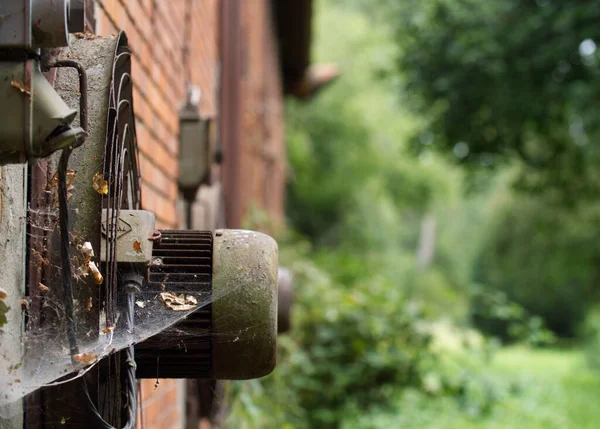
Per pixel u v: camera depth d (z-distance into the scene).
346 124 31.11
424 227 51.94
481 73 13.70
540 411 11.08
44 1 1.58
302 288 8.83
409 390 9.36
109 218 1.90
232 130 6.67
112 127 1.92
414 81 14.68
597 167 16.08
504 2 13.49
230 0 6.78
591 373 18.45
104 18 2.68
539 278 31.72
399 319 9.16
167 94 3.90
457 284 51.91
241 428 5.27
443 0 13.86
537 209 28.56
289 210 31.66
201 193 5.16
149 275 2.00
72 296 1.75
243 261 2.00
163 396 3.72
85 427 1.89
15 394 1.71
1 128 1.54
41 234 1.88
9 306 1.59
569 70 13.26
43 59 1.80
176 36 4.22
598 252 25.30
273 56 14.70
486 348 10.70
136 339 1.88
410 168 34.66
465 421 9.54
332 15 32.66
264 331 1.98
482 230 36.81
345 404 8.52
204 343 1.98
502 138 14.86
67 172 1.84
